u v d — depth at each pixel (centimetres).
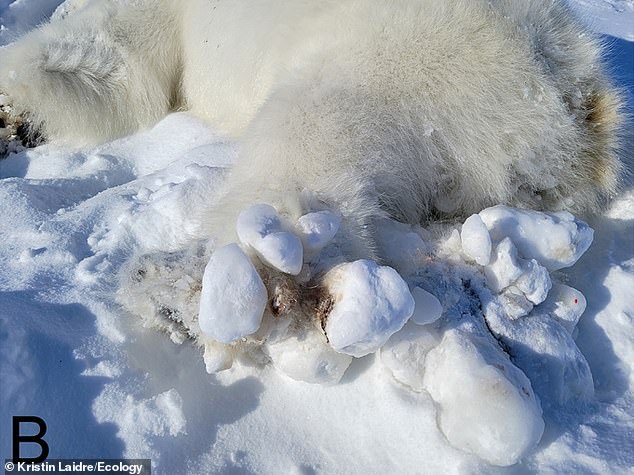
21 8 210
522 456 63
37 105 130
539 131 90
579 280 85
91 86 132
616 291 83
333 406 70
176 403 67
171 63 137
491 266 76
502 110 88
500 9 93
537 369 72
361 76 87
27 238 92
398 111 86
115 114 134
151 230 92
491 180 90
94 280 82
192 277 72
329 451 67
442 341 70
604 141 96
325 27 96
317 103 85
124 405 67
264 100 98
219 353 69
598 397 73
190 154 111
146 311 74
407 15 90
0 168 127
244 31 113
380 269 66
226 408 70
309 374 69
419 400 67
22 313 74
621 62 170
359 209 78
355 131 83
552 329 74
